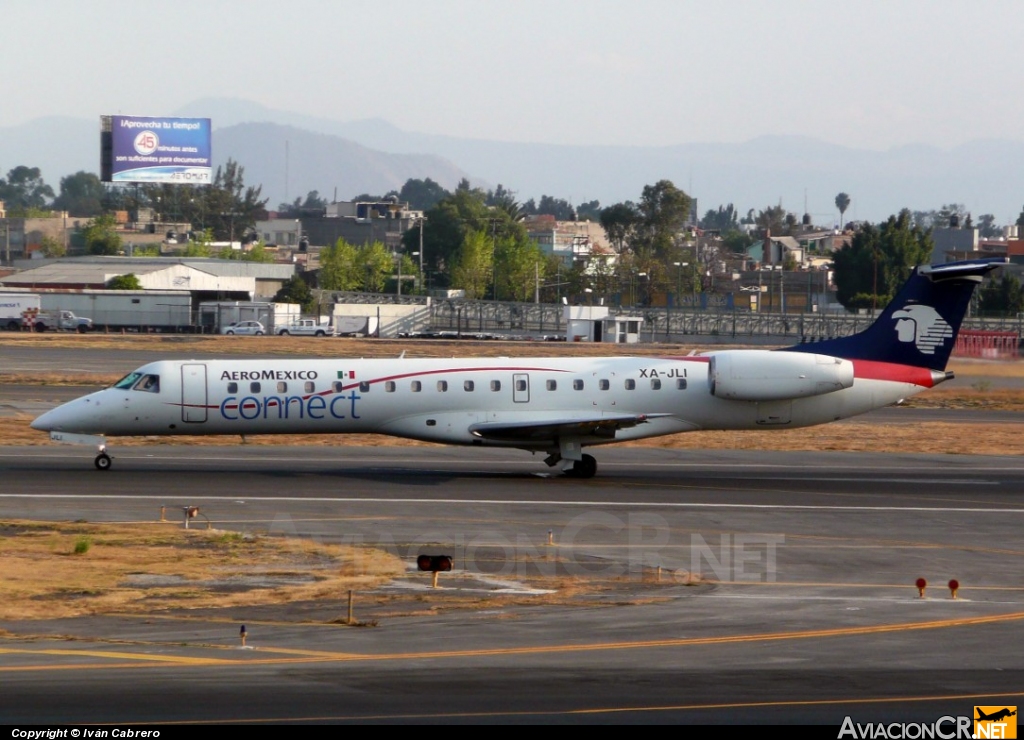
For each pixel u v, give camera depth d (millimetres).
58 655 71125
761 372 154125
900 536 117938
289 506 127875
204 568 98250
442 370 154375
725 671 68750
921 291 159625
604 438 154375
